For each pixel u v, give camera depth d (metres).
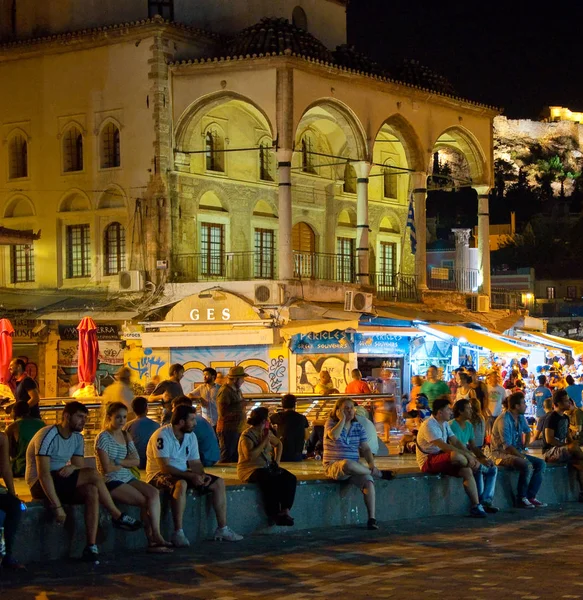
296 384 34.69
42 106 39.69
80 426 14.92
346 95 38.12
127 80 37.81
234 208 39.94
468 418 20.73
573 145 194.25
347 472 18.30
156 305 36.66
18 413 17.98
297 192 42.19
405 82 41.44
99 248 38.53
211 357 35.69
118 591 12.98
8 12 41.16
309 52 36.91
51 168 39.53
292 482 17.55
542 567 14.66
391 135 46.34
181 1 40.38
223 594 12.85
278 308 34.97
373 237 46.09
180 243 37.59
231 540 16.67
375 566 14.70
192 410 16.39
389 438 28.73
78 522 15.21
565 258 97.31
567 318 69.75
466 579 13.77
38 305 38.31
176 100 37.28
